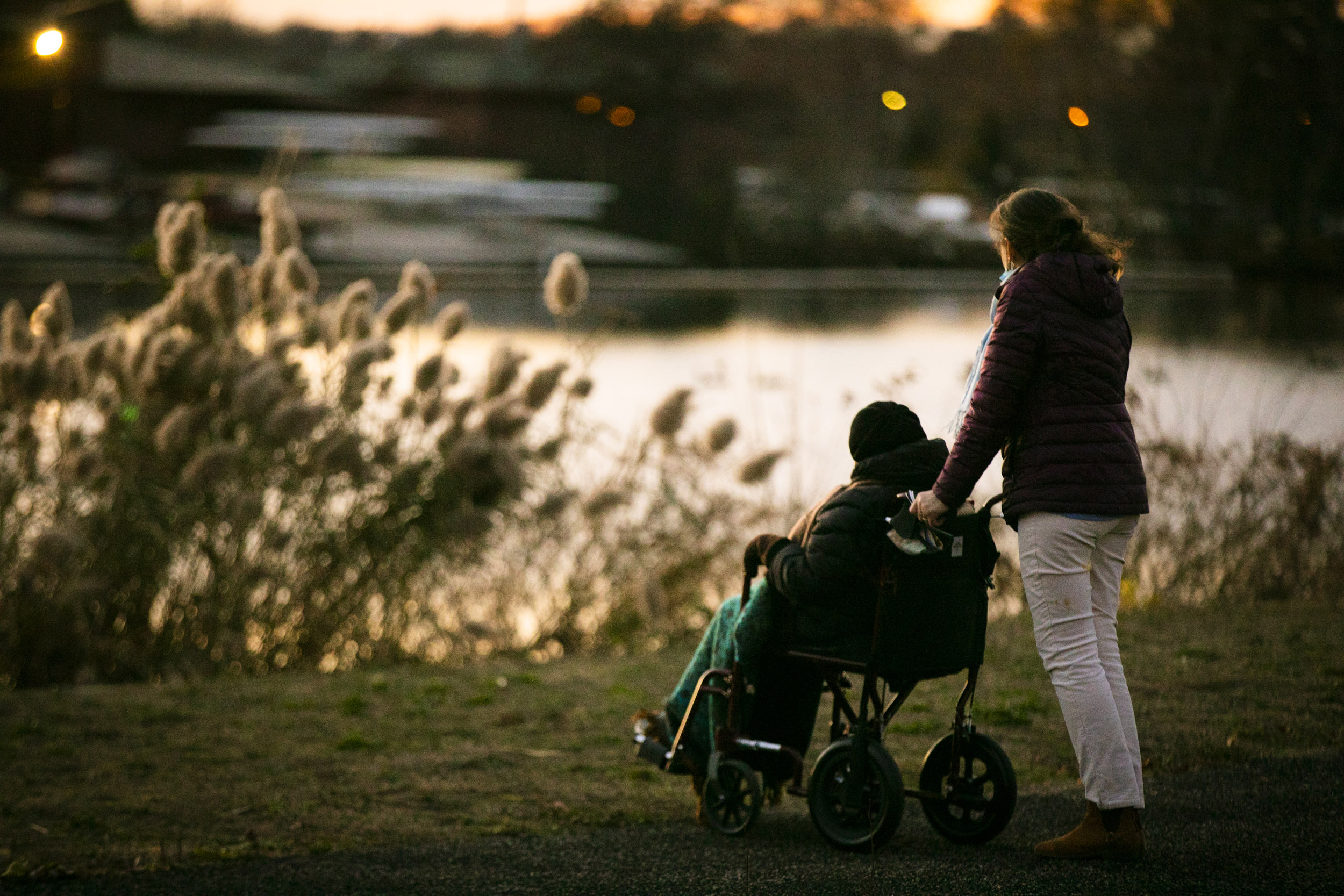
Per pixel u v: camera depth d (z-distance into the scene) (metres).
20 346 13.53
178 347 13.12
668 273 68.06
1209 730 8.48
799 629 6.87
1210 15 40.38
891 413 6.69
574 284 14.71
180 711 10.66
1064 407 6.10
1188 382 24.83
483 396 13.91
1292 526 13.58
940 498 6.15
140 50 82.69
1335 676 9.91
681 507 14.05
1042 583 6.18
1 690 12.11
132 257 14.86
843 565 6.47
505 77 100.69
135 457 13.02
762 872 6.34
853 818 6.62
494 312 47.41
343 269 56.56
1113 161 67.38
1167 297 57.09
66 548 11.71
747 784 7.01
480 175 88.25
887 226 77.56
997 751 6.55
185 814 8.04
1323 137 28.89
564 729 10.01
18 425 12.84
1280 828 6.45
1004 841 6.67
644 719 7.80
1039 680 10.45
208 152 80.06
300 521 13.21
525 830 7.51
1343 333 39.78
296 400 12.66
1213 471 14.24
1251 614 12.37
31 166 73.81
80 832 7.73
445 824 7.71
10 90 73.06
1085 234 6.27
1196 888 5.69
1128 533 6.30
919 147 93.62
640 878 6.35
